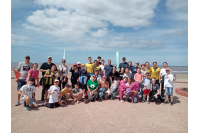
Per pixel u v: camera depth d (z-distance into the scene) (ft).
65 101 19.26
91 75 22.81
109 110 16.34
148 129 11.69
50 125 12.12
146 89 19.67
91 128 11.66
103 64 27.40
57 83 17.67
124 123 12.76
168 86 18.99
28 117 13.85
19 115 14.32
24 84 18.15
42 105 18.02
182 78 58.23
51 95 17.06
